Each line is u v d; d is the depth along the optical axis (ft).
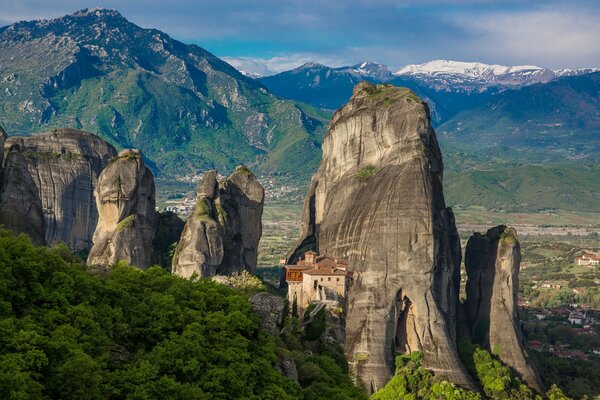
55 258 317.63
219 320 318.04
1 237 323.98
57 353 259.80
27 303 288.92
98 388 253.44
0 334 256.73
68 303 293.02
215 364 297.12
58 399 249.34
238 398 285.02
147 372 272.10
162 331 307.78
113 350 289.94
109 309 304.91
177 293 338.34
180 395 271.49
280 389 294.05
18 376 234.99
